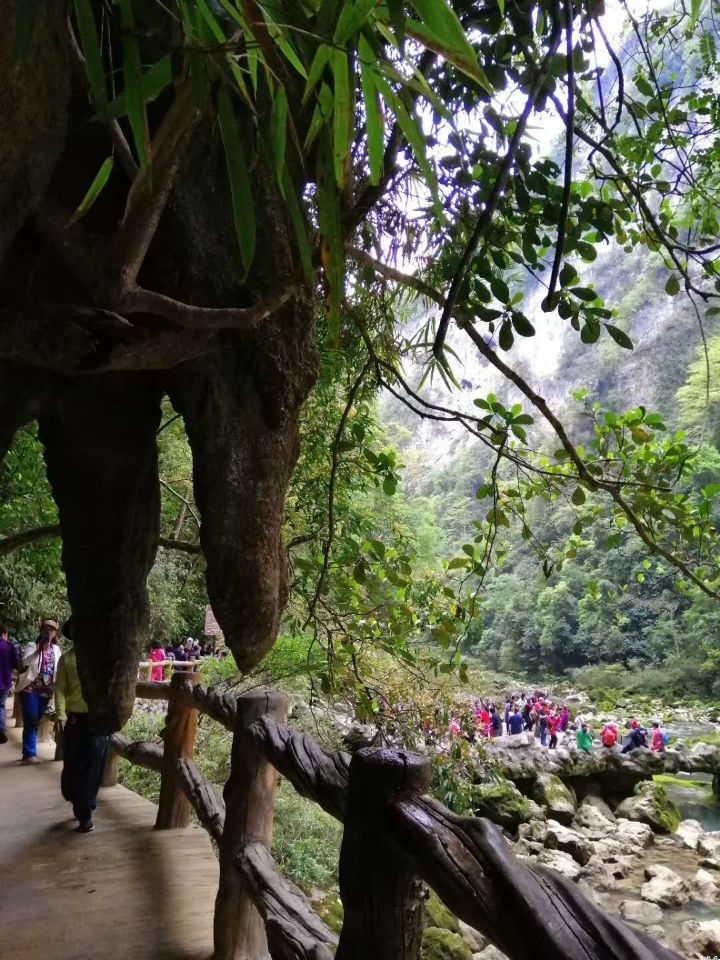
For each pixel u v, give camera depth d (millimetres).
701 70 2297
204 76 811
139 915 2709
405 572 2754
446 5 691
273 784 2410
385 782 1191
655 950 834
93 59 747
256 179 1776
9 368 2078
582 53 1881
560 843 9273
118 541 2510
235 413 1951
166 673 9367
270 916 1882
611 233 2104
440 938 5113
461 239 2275
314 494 3197
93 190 926
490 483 2332
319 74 754
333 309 882
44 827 3766
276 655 4238
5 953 2408
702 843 10039
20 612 8961
